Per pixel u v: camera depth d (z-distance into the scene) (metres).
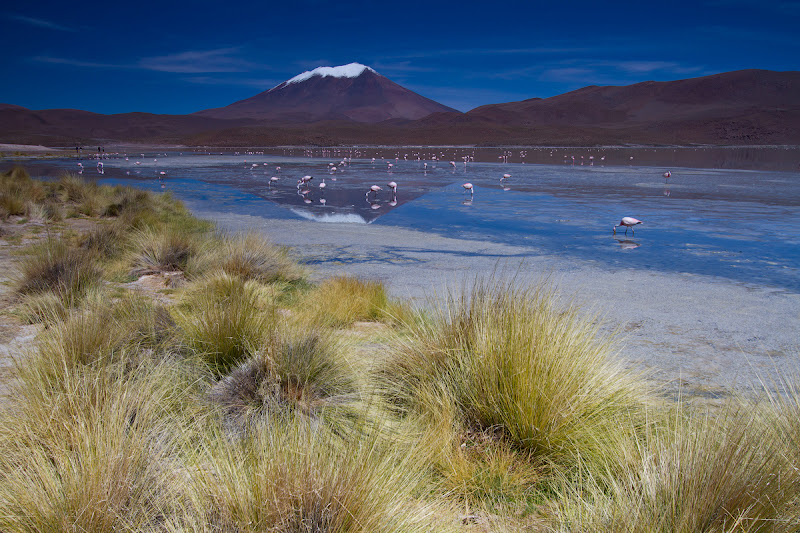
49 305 6.09
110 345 4.19
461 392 4.04
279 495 2.28
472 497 3.11
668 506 2.42
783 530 2.34
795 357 5.87
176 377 3.89
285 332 4.60
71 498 2.26
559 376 3.73
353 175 40.72
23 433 2.88
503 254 12.20
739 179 35.22
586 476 3.23
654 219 18.00
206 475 2.48
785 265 11.05
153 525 2.29
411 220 17.95
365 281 8.33
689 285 9.32
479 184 32.72
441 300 7.62
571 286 9.10
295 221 17.50
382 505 2.43
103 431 2.68
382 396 4.14
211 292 6.46
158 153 94.19
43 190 18.95
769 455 2.58
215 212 19.47
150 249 9.95
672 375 5.20
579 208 21.11
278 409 3.57
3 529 2.17
